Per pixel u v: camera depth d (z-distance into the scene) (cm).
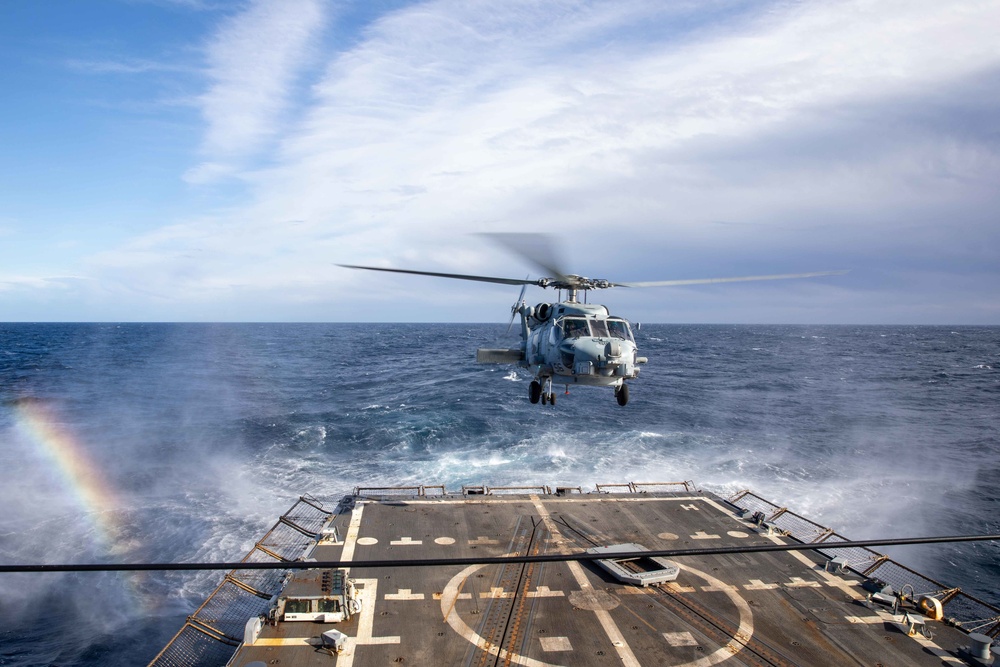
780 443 4609
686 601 1694
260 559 2081
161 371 8844
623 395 2064
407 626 1545
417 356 11894
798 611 1658
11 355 11712
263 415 5353
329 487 3519
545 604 1662
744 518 2333
